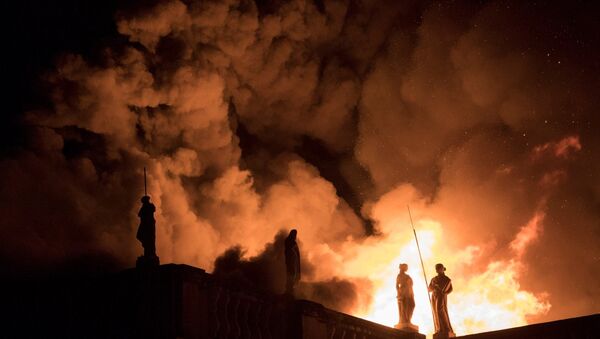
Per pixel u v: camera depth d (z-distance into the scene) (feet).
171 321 88.99
